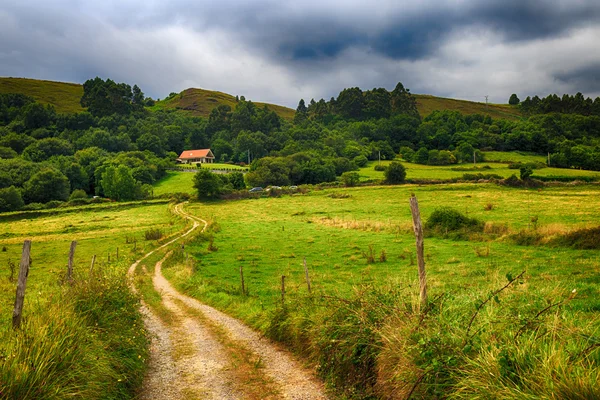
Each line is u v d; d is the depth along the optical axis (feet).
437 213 139.85
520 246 102.89
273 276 89.81
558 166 459.32
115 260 128.67
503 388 14.34
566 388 13.07
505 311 20.49
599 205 196.85
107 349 25.30
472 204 233.14
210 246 137.28
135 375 25.89
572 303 37.19
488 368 15.42
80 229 236.84
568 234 98.27
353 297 28.40
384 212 230.07
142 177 456.04
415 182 350.23
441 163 510.58
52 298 29.27
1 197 345.92
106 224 252.83
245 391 24.93
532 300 21.65
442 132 654.53
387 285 28.94
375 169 482.28
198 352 34.14
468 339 17.87
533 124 642.63
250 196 343.26
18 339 19.24
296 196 334.03
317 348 27.94
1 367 17.11
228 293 69.56
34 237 214.28
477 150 519.19
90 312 28.86
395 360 20.59
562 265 74.49
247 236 167.02
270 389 25.05
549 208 196.95
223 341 37.65
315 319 29.96
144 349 31.45
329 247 128.26
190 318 51.42
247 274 94.68
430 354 17.52
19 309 22.06
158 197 366.22
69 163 499.51
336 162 478.59
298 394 24.00
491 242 112.16
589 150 477.77
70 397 17.87
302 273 91.20
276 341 35.42
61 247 169.99
